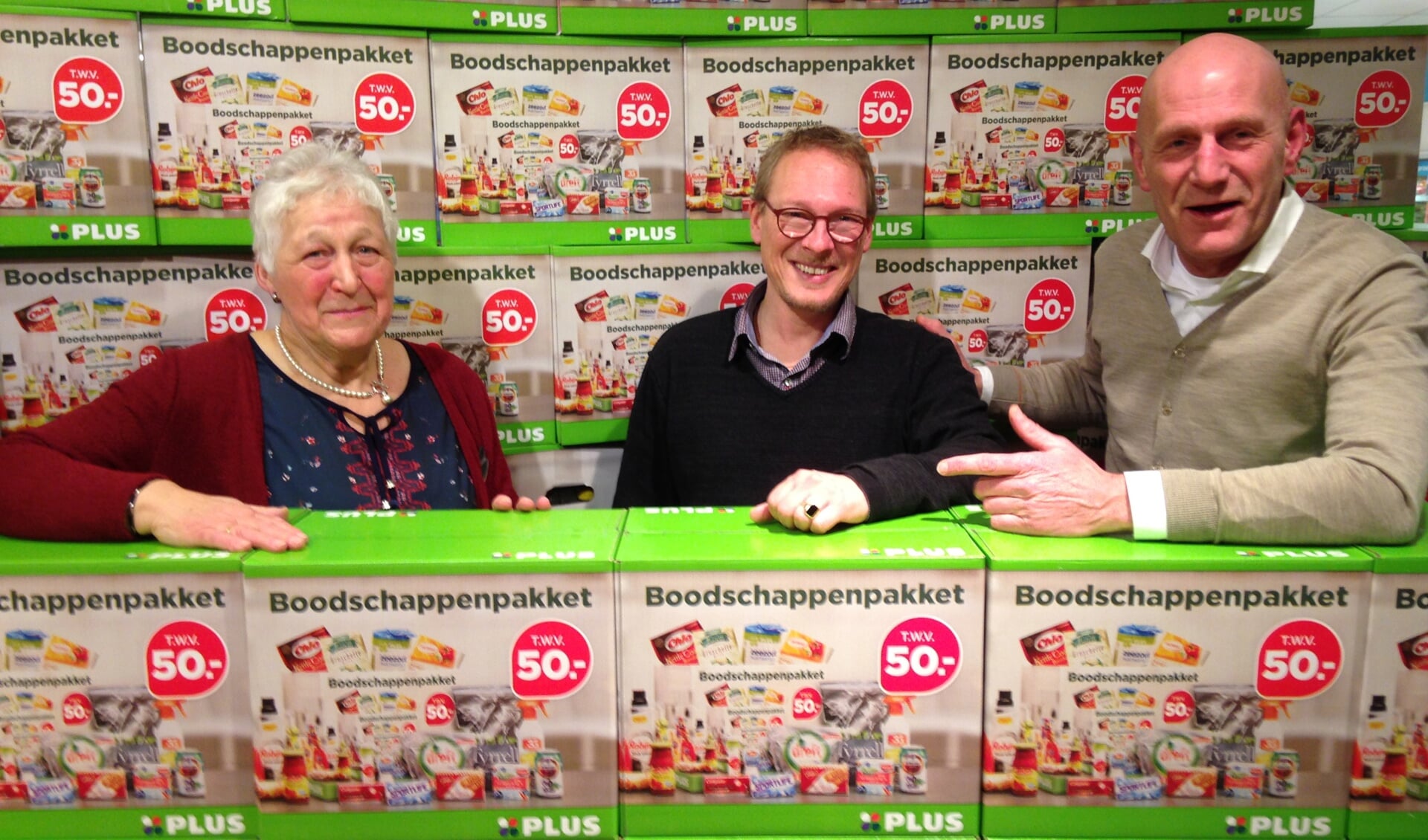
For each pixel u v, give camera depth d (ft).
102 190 4.84
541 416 5.59
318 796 2.90
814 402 5.08
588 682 2.87
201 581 2.86
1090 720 2.88
